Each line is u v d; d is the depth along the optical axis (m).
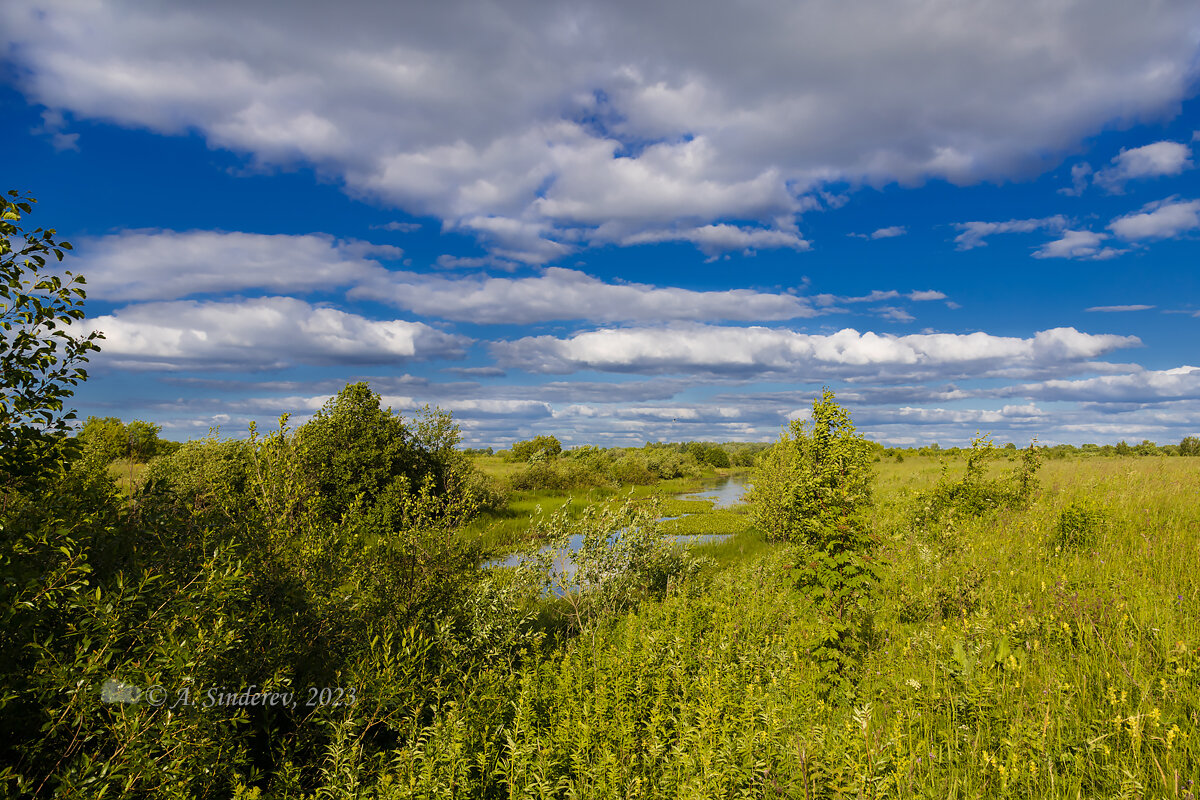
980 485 13.88
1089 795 3.47
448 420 19.58
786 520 15.74
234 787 3.77
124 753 3.34
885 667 5.73
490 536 15.15
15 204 4.03
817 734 4.12
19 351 4.12
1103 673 4.75
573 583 8.95
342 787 3.83
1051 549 9.57
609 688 5.09
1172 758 3.48
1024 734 3.88
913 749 4.06
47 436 4.32
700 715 4.27
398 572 6.52
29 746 3.53
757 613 7.70
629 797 3.55
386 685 4.71
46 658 3.41
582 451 51.12
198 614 4.00
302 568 5.62
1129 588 6.58
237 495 5.89
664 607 8.18
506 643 6.58
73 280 4.40
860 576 6.06
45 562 4.05
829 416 9.30
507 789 4.00
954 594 7.23
